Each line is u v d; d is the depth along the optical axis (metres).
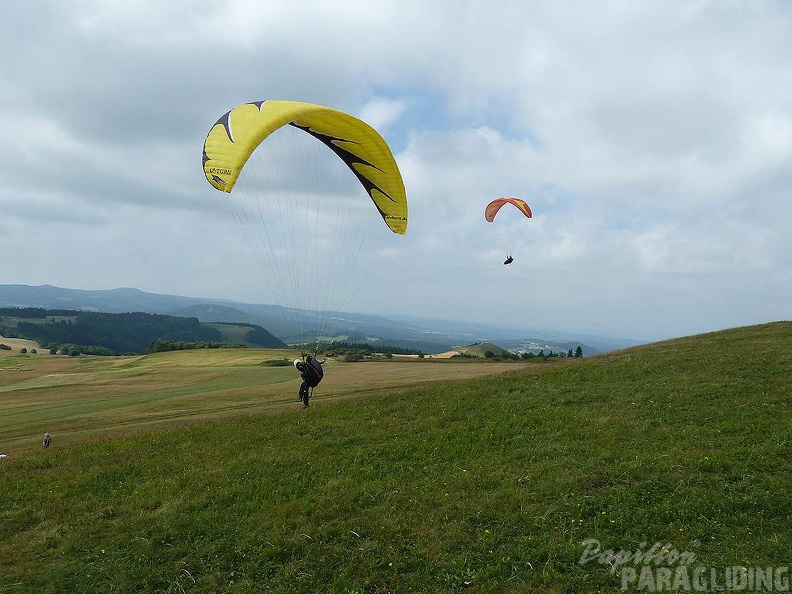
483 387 20.39
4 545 9.60
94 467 13.81
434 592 7.53
